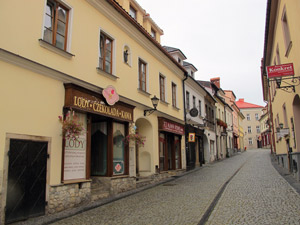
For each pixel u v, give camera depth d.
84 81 8.49
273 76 9.21
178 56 20.09
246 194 9.03
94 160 10.33
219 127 31.55
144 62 13.49
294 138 11.35
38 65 6.97
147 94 13.35
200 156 22.36
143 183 12.00
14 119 6.32
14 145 6.25
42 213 6.75
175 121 16.66
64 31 8.43
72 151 8.04
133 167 11.48
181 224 5.79
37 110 6.96
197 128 21.55
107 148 10.02
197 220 6.03
